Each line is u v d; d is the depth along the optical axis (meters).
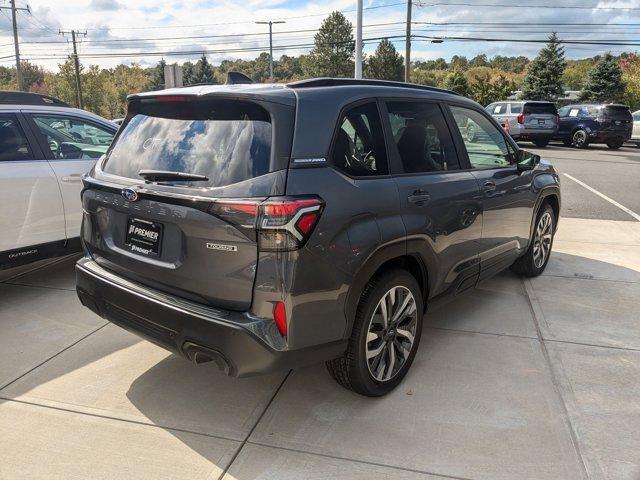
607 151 20.84
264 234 2.43
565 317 4.42
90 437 2.84
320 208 2.56
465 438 2.84
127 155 3.11
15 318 4.34
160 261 2.80
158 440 2.82
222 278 2.56
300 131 2.64
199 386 3.35
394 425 2.96
